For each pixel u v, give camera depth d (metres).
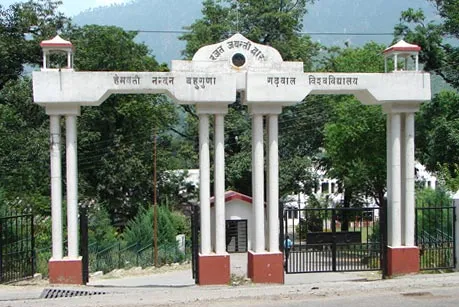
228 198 29.11
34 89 12.56
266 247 13.63
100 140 30.92
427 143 24.89
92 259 21.12
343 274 16.89
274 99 13.04
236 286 12.57
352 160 26.75
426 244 15.03
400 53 13.82
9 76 29.06
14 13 28.38
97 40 29.91
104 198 31.53
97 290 12.20
